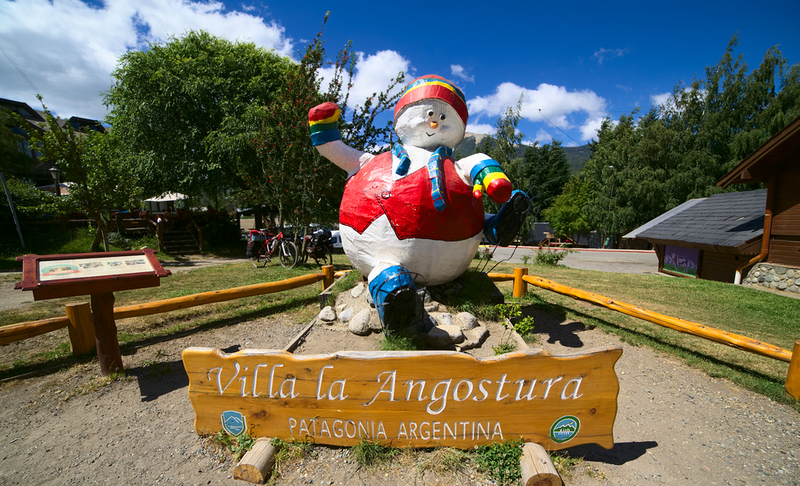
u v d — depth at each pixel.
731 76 26.56
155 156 16.48
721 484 2.57
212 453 2.84
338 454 2.76
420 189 4.05
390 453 2.70
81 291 3.69
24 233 14.71
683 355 4.64
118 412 3.48
